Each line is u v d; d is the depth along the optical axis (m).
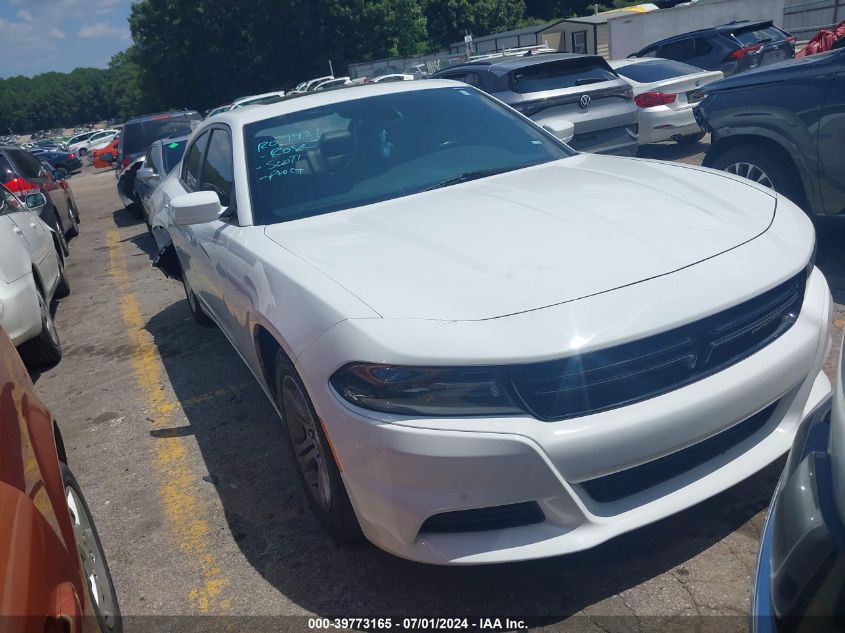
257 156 3.70
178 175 5.41
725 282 2.42
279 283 2.78
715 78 10.00
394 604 2.58
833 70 4.67
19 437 1.98
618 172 3.44
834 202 4.82
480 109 4.15
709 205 2.92
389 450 2.23
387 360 2.24
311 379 2.46
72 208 12.73
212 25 51.66
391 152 3.73
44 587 1.54
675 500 2.38
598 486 2.31
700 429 2.31
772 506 1.72
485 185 3.41
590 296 2.32
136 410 4.63
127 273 8.80
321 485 2.82
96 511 3.51
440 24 55.66
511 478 2.17
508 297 2.34
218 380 4.89
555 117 8.23
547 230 2.73
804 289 2.70
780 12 24.86
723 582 2.47
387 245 2.80
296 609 2.64
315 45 48.53
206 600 2.76
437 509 2.22
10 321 5.03
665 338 2.28
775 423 2.61
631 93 8.76
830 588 1.35
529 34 33.06
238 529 3.17
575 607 2.45
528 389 2.20
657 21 25.11
